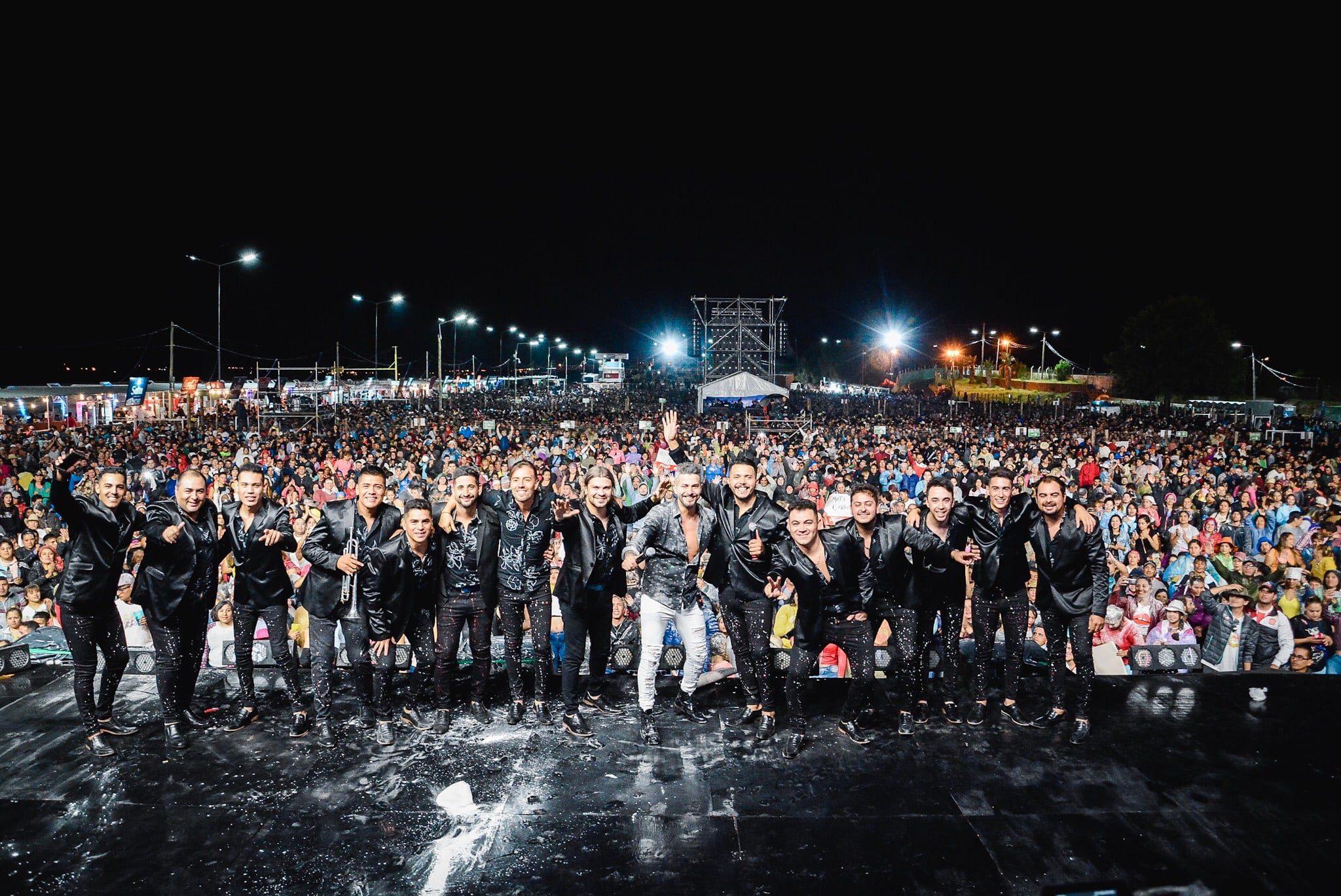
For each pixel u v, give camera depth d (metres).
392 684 5.30
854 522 4.82
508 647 5.02
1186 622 6.79
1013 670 5.05
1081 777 4.34
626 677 5.82
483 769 4.40
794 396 57.16
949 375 82.50
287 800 4.08
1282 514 11.52
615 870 3.53
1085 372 95.19
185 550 4.65
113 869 3.52
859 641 4.68
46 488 13.17
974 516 4.96
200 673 5.75
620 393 86.62
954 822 3.91
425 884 3.43
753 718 5.03
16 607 6.96
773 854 3.64
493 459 16.27
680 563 4.91
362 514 4.79
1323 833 3.83
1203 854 3.67
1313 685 5.61
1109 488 14.55
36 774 4.32
